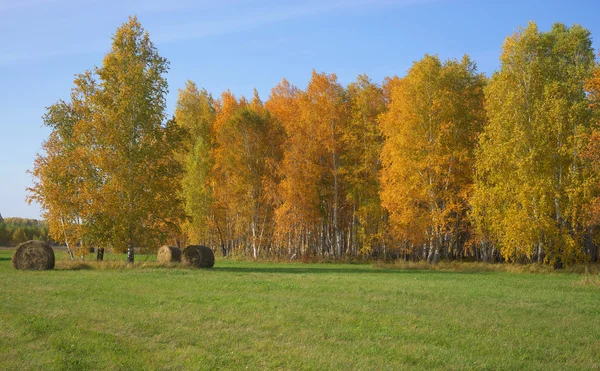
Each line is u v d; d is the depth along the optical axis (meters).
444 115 38.59
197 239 50.97
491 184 37.72
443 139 38.47
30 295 16.69
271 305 15.19
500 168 35.66
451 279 26.27
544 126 34.59
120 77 33.25
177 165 35.03
